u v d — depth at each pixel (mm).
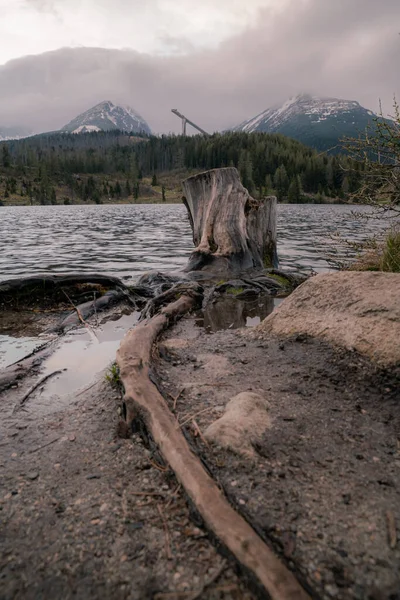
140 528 1913
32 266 11555
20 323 6105
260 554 1623
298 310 4566
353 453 2426
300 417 2844
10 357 4637
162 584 1619
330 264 10070
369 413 2893
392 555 1694
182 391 3320
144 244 17844
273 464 2301
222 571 1661
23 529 1940
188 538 1839
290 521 1874
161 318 5438
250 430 2570
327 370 3541
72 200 144875
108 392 3480
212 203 10383
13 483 2289
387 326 3465
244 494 2049
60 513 2037
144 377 3287
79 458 2521
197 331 5391
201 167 190250
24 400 3438
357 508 1965
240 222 10094
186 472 2143
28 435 2840
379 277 4086
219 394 3248
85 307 6758
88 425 2941
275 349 4199
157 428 2566
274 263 11078
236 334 4938
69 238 20828
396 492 2084
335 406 3000
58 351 4789
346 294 4129
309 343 4086
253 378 3564
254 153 160750
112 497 2139
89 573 1687
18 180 152875
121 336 5465
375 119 5375
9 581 1668
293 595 1465
